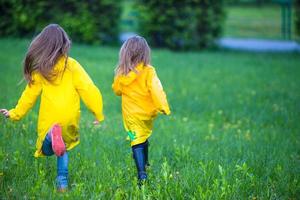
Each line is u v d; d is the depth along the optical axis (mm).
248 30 23781
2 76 11070
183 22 16844
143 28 17250
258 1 33719
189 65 14039
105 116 8523
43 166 5734
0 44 15422
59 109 4996
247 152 6605
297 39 18875
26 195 4887
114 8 17297
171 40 17047
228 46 18531
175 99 10172
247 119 8867
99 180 5328
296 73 13469
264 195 5191
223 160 6176
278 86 11797
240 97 10586
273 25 25469
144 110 5457
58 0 16859
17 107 5129
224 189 5023
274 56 16500
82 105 9312
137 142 5422
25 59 5023
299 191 5309
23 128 6961
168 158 6332
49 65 4934
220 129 8258
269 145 7055
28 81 5039
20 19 16984
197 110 9461
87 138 6828
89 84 5082
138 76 5395
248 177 5559
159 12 16875
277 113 9156
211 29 17297
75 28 17016
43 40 4992
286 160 6289
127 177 5559
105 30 17328
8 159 5758
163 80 11914
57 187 5152
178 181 5367
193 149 6656
